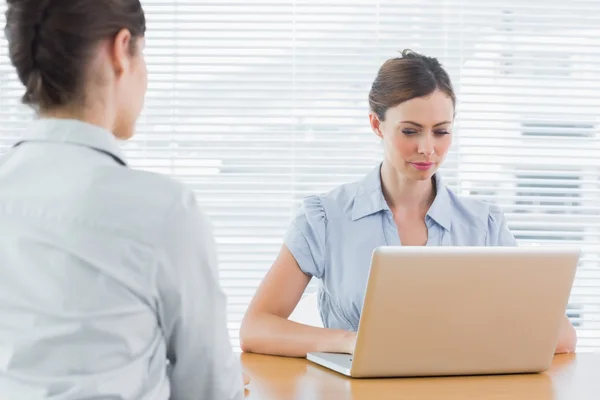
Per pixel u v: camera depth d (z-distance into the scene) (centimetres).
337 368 184
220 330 123
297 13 340
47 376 111
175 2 339
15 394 111
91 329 111
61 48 117
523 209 345
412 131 221
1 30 338
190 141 343
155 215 115
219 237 345
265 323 213
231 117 344
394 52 344
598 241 346
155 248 114
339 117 344
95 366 111
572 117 348
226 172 345
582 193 349
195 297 118
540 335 179
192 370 124
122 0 121
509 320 175
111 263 112
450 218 241
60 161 117
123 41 121
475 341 175
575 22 348
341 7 344
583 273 346
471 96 346
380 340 171
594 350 342
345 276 234
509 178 347
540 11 347
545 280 174
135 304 114
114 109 124
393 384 173
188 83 343
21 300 113
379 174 243
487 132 347
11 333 112
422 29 343
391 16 343
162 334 120
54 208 114
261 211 346
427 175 226
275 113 345
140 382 116
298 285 235
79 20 117
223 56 341
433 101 219
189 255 117
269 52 343
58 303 111
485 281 170
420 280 166
